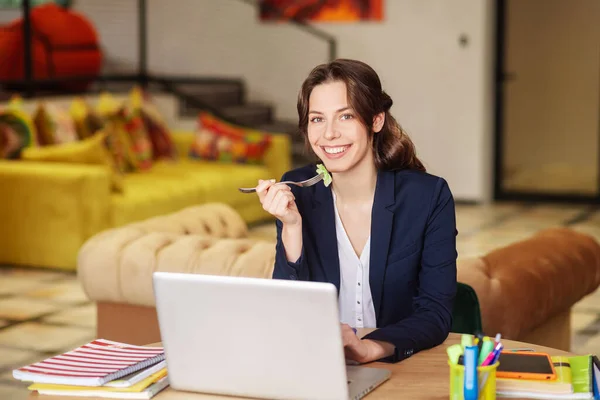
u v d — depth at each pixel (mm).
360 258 2469
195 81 10039
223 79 10430
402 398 1941
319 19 9984
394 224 2434
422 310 2361
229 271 3285
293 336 1826
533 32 9617
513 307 3230
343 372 1820
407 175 2463
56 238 6434
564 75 9594
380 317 2479
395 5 9664
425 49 9617
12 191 6500
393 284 2441
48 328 5160
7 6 10633
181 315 1903
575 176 9664
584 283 3758
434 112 9664
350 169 2406
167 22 10562
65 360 2115
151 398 1954
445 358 2217
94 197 6320
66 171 6359
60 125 7035
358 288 2484
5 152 6762
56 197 6383
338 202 2477
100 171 6332
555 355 2209
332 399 1846
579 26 9500
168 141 8242
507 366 2021
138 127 7809
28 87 8086
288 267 2336
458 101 9570
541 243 3689
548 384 1936
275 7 10180
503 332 3229
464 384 1824
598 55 9461
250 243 3498
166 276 1890
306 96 2332
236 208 7926
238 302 1845
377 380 2016
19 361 4578
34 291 5953
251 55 10367
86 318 5363
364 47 9836
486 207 9492
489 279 3236
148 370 2055
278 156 8492
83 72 9250
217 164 8281
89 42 9289
